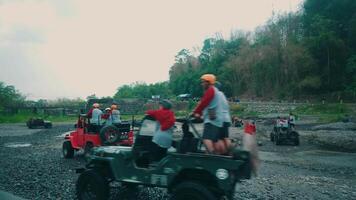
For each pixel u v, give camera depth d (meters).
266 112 66.81
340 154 19.56
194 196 6.05
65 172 12.41
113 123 14.36
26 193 9.24
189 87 108.81
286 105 67.69
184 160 6.41
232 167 5.93
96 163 8.00
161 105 7.40
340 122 43.97
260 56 92.00
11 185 10.23
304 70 84.62
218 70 107.75
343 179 12.34
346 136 28.86
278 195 9.57
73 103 81.44
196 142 6.70
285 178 12.23
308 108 63.72
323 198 9.37
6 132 34.88
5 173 12.20
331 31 88.00
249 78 93.06
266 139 27.97
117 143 13.64
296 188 10.58
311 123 45.22
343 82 82.00
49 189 9.68
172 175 6.55
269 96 88.25
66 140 16.20
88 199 7.85
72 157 16.20
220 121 6.52
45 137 29.11
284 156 18.70
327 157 18.41
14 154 17.92
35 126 40.69
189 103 77.69
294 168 14.72
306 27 97.00
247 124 6.44
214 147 6.45
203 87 6.71
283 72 86.94
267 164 15.72
